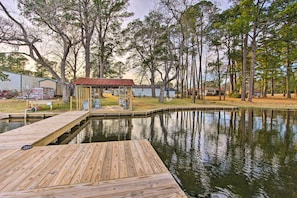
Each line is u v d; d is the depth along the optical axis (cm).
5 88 1883
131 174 242
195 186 330
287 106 1593
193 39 2111
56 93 2153
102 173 244
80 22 1353
